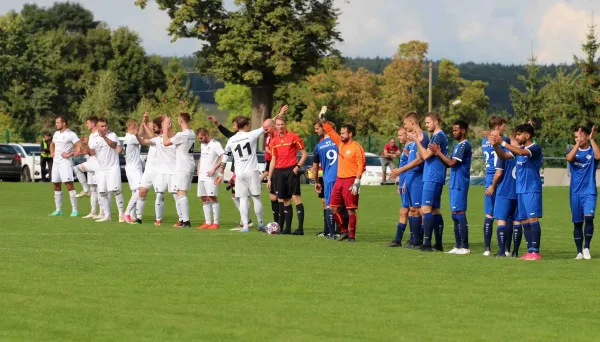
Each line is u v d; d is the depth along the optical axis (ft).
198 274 74.33
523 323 57.16
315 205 185.26
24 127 506.48
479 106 619.26
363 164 107.76
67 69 590.55
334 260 86.22
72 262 80.23
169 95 573.74
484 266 83.56
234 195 128.67
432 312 60.03
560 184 318.24
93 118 135.23
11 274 72.43
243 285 69.21
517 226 96.12
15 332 52.60
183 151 127.65
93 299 62.34
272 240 106.83
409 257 90.38
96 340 50.90
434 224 99.35
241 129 120.78
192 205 180.75
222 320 56.44
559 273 79.15
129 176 133.18
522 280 74.38
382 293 66.85
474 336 53.31
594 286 71.46
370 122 585.22
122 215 136.98
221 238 107.65
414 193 100.68
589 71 375.04
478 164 319.68
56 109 571.28
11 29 535.19
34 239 101.81
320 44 430.20
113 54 606.55
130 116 481.05
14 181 290.97
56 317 56.49
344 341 51.49
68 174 143.84
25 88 531.09
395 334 53.52
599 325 56.80
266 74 432.66
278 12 413.18
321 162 112.27
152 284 68.80
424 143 99.09
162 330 53.47
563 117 372.38
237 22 417.49
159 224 130.93
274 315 58.18
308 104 503.20
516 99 389.80
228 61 423.23
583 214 94.89
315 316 58.13
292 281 71.61
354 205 108.06
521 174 92.27
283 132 118.73
